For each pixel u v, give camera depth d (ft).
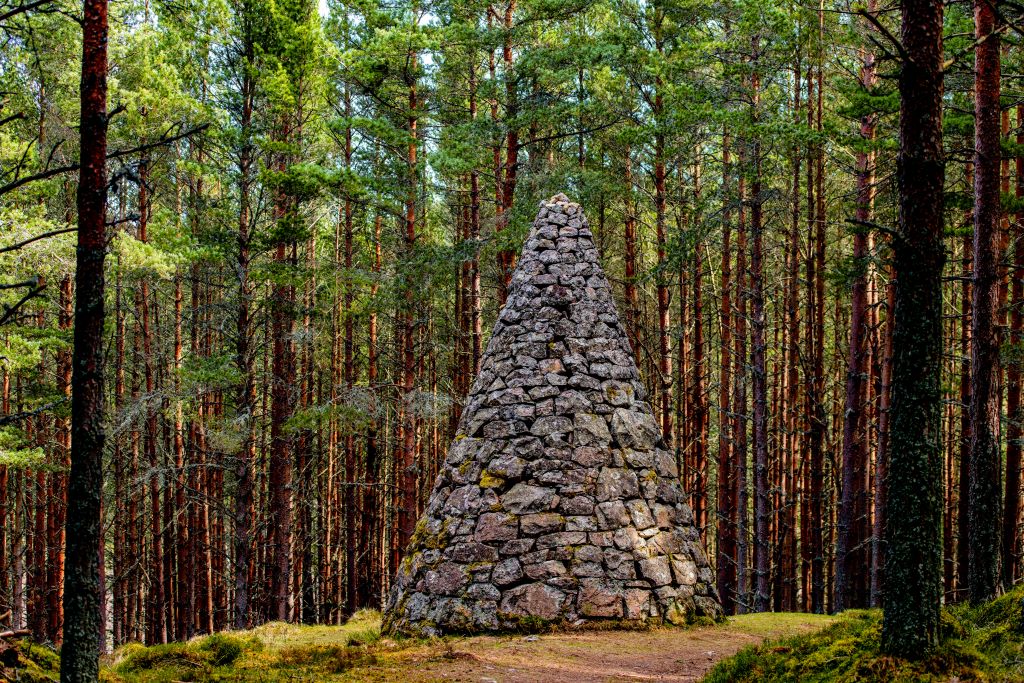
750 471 97.86
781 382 85.61
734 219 75.61
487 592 33.83
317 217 75.41
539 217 41.34
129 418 61.82
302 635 39.19
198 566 84.89
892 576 18.88
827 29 56.54
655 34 66.33
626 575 34.60
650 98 67.97
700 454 74.02
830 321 96.48
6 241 48.57
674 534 36.68
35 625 68.90
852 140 52.95
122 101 61.57
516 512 35.06
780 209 67.31
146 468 71.82
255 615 77.36
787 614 41.27
